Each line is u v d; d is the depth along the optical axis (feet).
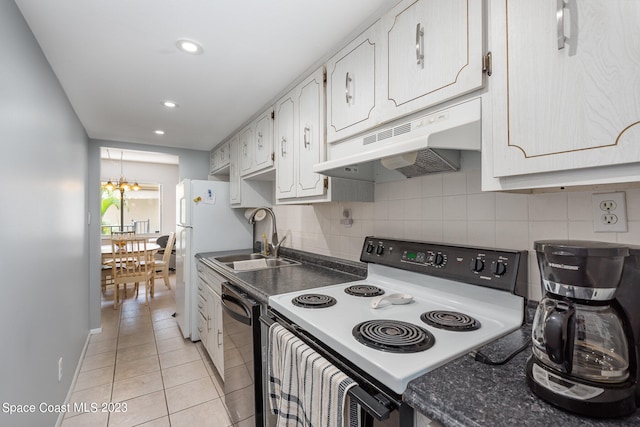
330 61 4.96
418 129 3.46
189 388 6.85
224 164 10.74
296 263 7.59
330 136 4.91
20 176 3.99
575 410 1.79
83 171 8.98
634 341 1.90
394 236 5.17
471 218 4.03
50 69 5.41
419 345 2.70
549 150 2.27
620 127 1.92
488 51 2.76
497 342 2.85
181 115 8.09
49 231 5.26
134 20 4.19
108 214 20.34
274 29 4.41
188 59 5.25
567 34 2.16
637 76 1.85
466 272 3.70
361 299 4.26
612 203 2.83
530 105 2.38
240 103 7.23
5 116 3.54
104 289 15.05
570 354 1.82
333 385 2.60
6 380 3.51
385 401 2.26
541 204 3.34
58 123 5.95
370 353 2.58
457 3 3.00
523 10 2.43
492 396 2.00
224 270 6.59
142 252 13.96
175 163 21.16
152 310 12.56
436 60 3.20
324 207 7.03
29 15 4.04
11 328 3.66
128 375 7.39
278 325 3.83
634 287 1.95
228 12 4.04
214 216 9.99
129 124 8.82
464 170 3.99
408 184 4.92
